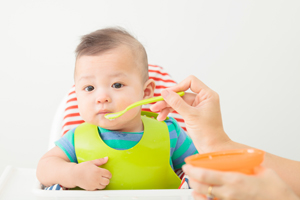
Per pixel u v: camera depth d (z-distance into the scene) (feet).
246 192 1.55
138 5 7.21
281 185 1.59
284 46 7.44
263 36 7.39
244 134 7.55
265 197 1.55
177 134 3.59
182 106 2.66
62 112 4.20
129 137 3.23
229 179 1.55
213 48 7.36
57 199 2.60
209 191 1.61
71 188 3.01
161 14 7.24
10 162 7.19
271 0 7.33
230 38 7.37
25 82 7.20
